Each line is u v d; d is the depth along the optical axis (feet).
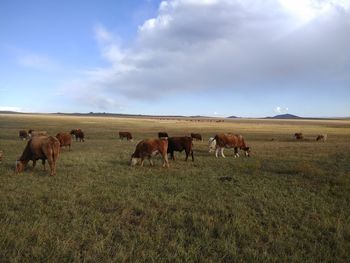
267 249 23.02
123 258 21.01
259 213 30.60
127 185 41.42
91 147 96.48
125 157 68.33
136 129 221.46
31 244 23.08
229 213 30.32
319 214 30.14
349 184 41.75
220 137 71.10
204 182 43.39
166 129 224.94
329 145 104.53
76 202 33.65
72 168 53.47
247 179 45.34
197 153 78.64
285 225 27.35
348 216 29.68
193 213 29.89
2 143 103.50
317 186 41.45
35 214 29.32
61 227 26.23
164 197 35.50
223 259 21.53
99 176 46.88
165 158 55.88
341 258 21.66
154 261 20.98
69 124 266.57
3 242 22.93
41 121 302.25
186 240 24.43
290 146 99.09
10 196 35.22
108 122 323.37
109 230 25.57
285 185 41.91
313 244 23.67
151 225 27.27
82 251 22.09
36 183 41.88
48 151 47.80
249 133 190.80
